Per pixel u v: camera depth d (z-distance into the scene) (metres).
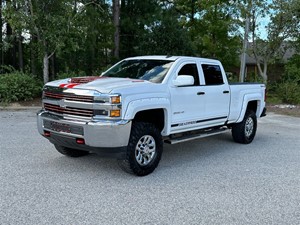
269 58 18.84
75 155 6.21
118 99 4.86
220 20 19.08
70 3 14.38
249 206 4.37
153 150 5.55
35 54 16.34
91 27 16.05
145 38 17.72
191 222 3.88
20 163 5.82
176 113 5.91
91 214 3.98
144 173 5.41
